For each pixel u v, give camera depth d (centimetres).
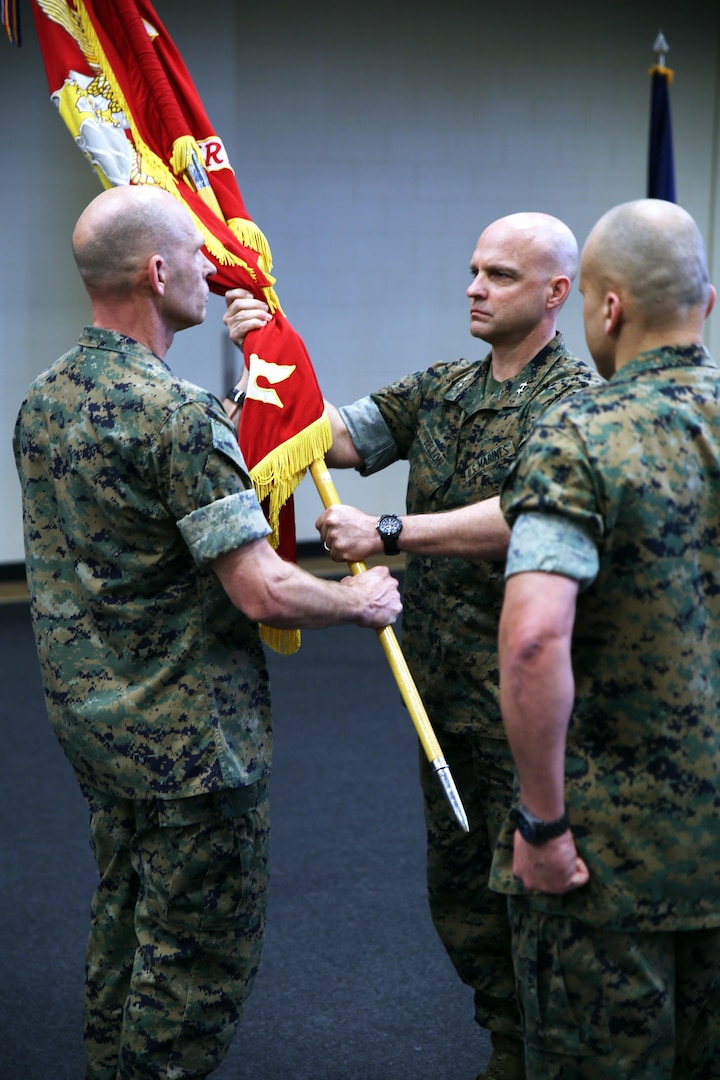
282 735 424
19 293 620
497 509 198
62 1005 257
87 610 180
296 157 661
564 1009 149
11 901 302
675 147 740
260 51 644
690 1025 156
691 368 149
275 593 173
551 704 137
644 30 720
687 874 145
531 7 693
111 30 228
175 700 176
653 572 142
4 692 470
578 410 144
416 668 218
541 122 707
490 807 210
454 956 222
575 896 147
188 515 168
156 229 176
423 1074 233
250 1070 234
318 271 676
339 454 229
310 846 334
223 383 659
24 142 608
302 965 273
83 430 174
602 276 151
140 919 184
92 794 187
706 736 145
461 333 711
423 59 677
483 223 705
